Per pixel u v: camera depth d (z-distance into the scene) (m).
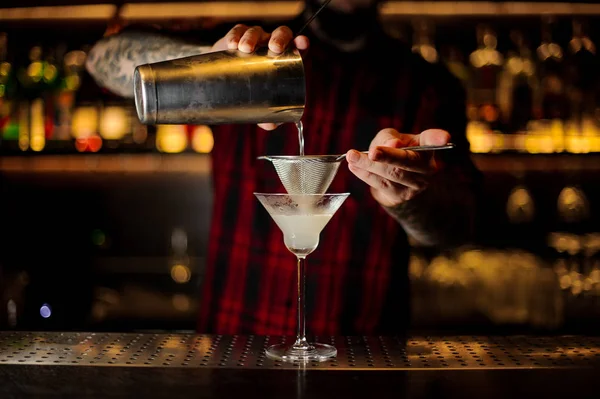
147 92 1.58
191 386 1.36
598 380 1.41
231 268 2.39
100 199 4.00
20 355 1.56
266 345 1.66
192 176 4.00
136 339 1.71
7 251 3.86
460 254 3.69
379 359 1.55
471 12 3.62
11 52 3.70
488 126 3.71
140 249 4.02
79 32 3.72
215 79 1.60
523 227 3.87
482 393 1.34
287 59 1.65
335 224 2.32
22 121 3.71
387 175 1.75
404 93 2.42
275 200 1.55
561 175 3.88
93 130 3.72
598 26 3.69
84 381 1.39
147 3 3.66
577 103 3.69
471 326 3.62
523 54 3.69
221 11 3.67
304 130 2.39
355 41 2.42
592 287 3.63
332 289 2.31
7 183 3.90
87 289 3.85
